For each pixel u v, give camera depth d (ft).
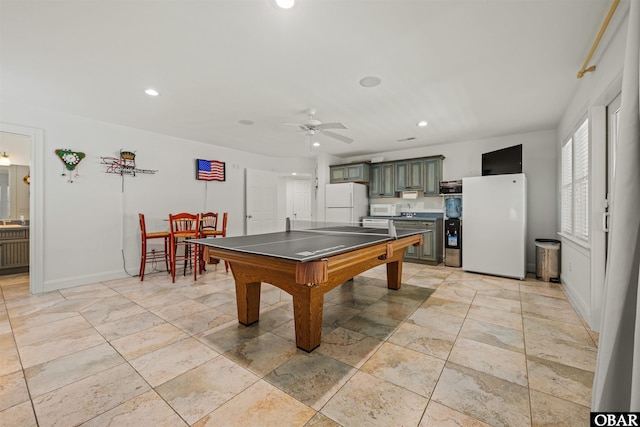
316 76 8.57
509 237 13.51
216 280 13.26
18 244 14.70
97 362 6.33
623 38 5.81
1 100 10.36
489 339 7.41
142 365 6.22
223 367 6.15
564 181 12.37
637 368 2.49
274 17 5.96
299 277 5.79
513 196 13.41
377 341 7.34
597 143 7.92
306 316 6.79
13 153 16.46
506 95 10.06
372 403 5.03
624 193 2.87
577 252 9.77
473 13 5.84
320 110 11.45
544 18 6.00
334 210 19.49
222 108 11.21
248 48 7.10
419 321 8.59
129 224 13.91
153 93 9.76
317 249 6.94
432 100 10.50
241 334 7.75
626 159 2.85
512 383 5.57
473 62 7.80
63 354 6.66
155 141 14.85
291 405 4.98
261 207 20.18
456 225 16.03
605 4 5.59
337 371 6.00
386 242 8.75
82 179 12.40
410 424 4.53
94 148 12.70
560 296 10.86
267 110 11.43
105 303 10.12
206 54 7.37
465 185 14.74
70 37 6.61
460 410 4.84
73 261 12.19
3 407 4.89
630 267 2.87
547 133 14.51
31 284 11.19
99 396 5.20
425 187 17.75
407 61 7.73
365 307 9.77
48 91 9.62
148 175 14.58
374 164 19.97
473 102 10.71
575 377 5.74
